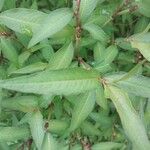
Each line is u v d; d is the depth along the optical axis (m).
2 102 0.21
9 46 0.21
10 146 0.23
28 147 0.22
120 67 0.24
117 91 0.15
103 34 0.20
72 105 0.22
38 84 0.14
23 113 0.23
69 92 0.15
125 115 0.15
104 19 0.22
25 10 0.19
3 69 0.22
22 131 0.21
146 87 0.16
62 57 0.19
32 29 0.19
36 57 0.23
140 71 0.22
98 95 0.19
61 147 0.22
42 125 0.20
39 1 0.26
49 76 0.14
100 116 0.23
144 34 0.17
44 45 0.21
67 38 0.20
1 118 0.23
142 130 0.15
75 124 0.19
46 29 0.17
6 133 0.21
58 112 0.22
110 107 0.23
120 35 0.26
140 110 0.19
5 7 0.22
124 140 0.23
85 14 0.18
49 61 0.19
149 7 0.22
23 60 0.21
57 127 0.21
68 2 0.25
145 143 0.15
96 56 0.21
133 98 0.19
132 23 0.26
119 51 0.24
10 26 0.19
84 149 0.22
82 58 0.22
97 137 0.24
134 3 0.22
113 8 0.23
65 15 0.18
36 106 0.21
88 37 0.22
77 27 0.19
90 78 0.15
